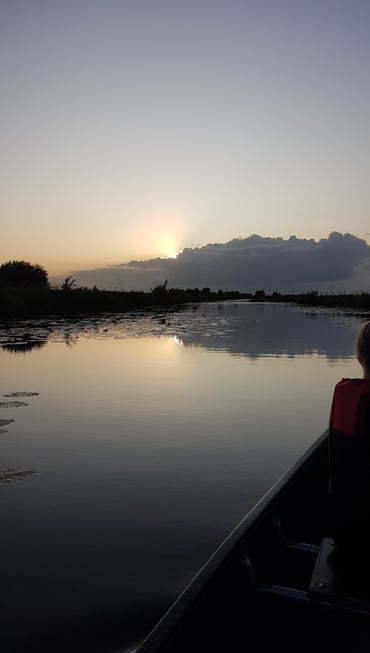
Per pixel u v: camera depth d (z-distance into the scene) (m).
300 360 12.66
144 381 10.09
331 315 33.03
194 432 6.75
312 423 7.14
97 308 36.12
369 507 2.65
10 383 9.98
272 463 5.61
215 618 2.57
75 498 4.77
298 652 2.52
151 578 3.50
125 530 4.15
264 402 8.37
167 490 4.91
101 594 3.34
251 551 3.25
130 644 2.88
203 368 11.56
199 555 3.77
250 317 30.83
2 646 2.87
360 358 2.84
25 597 3.32
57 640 2.91
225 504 4.60
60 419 7.39
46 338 17.98
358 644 2.58
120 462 5.67
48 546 3.93
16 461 5.72
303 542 3.68
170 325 24.11
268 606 2.81
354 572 2.65
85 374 10.91
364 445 2.63
